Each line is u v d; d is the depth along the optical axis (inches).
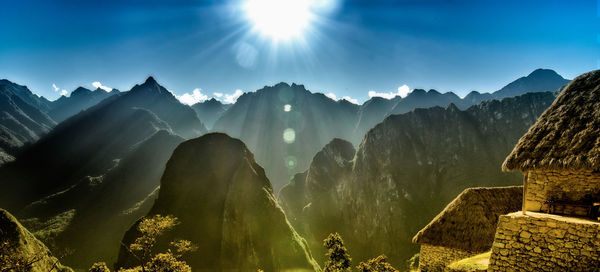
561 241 347.3
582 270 326.6
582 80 500.1
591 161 382.3
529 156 455.5
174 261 912.3
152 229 1126.4
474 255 616.1
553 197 438.9
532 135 482.3
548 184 446.6
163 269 882.1
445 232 689.6
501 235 395.5
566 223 347.3
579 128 429.1
